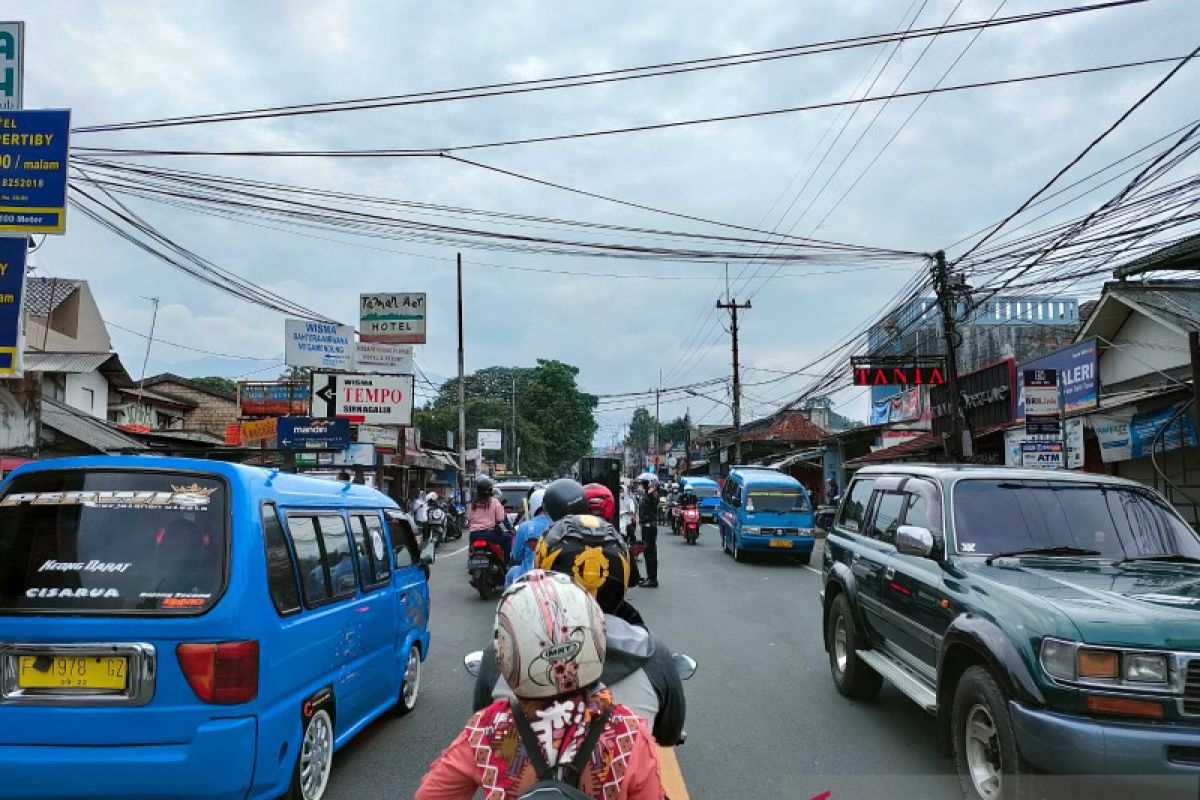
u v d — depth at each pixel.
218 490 4.10
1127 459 14.02
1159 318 14.41
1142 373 15.66
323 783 4.71
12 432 10.80
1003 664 4.02
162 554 3.92
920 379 21.39
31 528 3.97
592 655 1.94
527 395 90.50
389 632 5.98
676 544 25.77
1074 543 5.36
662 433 111.50
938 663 4.77
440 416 68.56
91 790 3.62
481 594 12.98
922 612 5.38
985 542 5.34
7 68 9.59
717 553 22.42
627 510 14.19
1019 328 27.62
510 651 1.91
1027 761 3.84
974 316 25.50
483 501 13.27
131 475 4.11
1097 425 14.66
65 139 9.55
